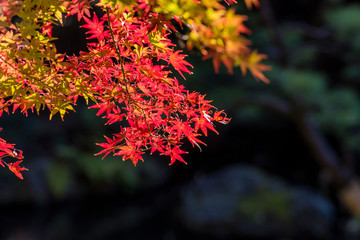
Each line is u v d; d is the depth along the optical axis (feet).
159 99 2.67
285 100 22.93
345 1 24.59
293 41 22.27
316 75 20.31
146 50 2.60
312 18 26.68
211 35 3.45
